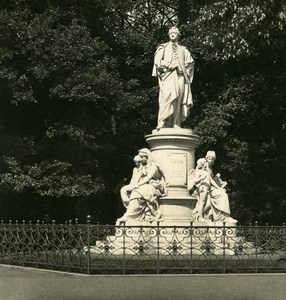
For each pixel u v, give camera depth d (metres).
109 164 27.66
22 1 23.28
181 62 16.56
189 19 28.27
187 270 12.64
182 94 16.66
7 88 22.34
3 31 21.81
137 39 26.17
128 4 26.42
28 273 13.37
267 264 13.14
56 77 22.91
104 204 28.95
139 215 15.56
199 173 16.20
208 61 26.11
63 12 23.92
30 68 22.09
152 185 15.81
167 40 27.64
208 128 24.88
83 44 22.81
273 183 28.00
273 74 26.56
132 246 14.14
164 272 12.52
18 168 21.92
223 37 22.95
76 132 22.98
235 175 27.09
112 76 24.42
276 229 13.60
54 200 25.91
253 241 13.91
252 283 11.28
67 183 22.69
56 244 13.69
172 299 9.59
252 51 23.73
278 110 27.11
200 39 24.27
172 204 15.81
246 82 25.75
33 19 22.92
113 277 11.95
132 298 9.66
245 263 13.04
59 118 24.19
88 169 24.28
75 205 26.84
